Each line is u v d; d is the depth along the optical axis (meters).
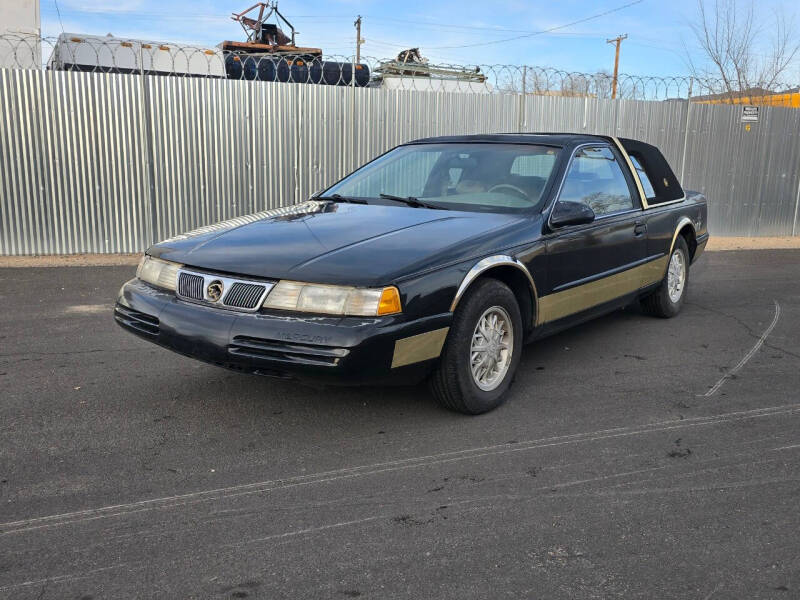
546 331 4.50
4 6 10.62
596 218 4.86
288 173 10.25
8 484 3.08
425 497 3.03
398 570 2.49
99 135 9.32
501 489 3.11
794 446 3.61
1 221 9.15
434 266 3.55
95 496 2.99
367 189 5.01
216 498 2.99
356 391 4.31
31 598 2.30
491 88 12.85
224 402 4.11
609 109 11.93
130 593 2.34
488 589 2.39
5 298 6.77
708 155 12.76
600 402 4.23
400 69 12.43
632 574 2.49
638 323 6.26
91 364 4.78
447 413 3.99
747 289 8.03
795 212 13.63
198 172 9.82
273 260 3.53
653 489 3.13
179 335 3.51
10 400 4.09
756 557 2.61
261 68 11.31
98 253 9.59
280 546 2.63
